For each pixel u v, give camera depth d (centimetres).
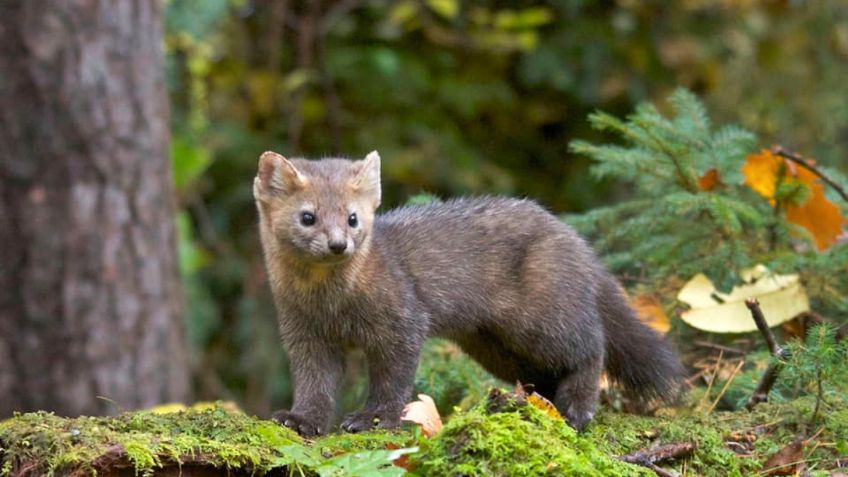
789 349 865
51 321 1256
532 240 917
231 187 1892
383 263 873
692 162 1066
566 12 1964
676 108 1123
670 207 1025
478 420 687
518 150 2022
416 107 1914
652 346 937
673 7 2008
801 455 785
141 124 1301
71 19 1251
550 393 945
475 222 930
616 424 850
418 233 917
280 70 1942
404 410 806
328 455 715
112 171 1277
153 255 1312
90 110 1262
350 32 1941
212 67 1866
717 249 1059
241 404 1795
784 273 1032
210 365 1814
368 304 862
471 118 1998
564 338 893
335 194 871
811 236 1066
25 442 689
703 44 1988
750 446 823
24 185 1244
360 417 839
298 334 877
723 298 1020
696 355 1073
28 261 1248
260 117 1908
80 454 669
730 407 974
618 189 1917
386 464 688
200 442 689
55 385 1259
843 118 1939
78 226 1261
